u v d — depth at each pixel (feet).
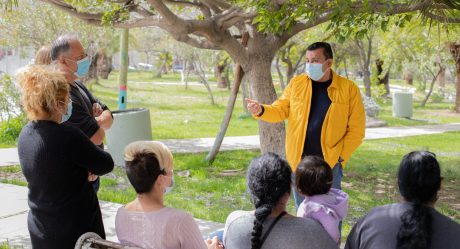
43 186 10.83
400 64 95.91
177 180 32.50
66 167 10.82
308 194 11.38
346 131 17.08
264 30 28.09
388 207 9.75
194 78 186.60
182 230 10.39
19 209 24.36
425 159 9.59
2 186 28.81
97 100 16.07
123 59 39.73
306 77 17.19
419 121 76.23
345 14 22.84
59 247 11.02
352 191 31.17
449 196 30.91
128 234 10.64
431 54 90.99
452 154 46.42
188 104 92.68
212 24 29.35
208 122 66.64
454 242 9.13
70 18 59.00
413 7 23.49
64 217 10.94
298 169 11.48
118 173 33.45
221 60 93.25
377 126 68.39
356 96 16.93
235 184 31.32
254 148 45.88
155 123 64.64
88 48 62.39
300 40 72.33
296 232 9.57
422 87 123.13
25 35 59.93
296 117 17.03
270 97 31.73
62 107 11.13
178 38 29.32
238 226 10.06
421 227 9.09
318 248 9.50
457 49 80.94
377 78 96.53
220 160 39.60
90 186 11.53
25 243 19.86
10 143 44.78
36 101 10.83
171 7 42.04
